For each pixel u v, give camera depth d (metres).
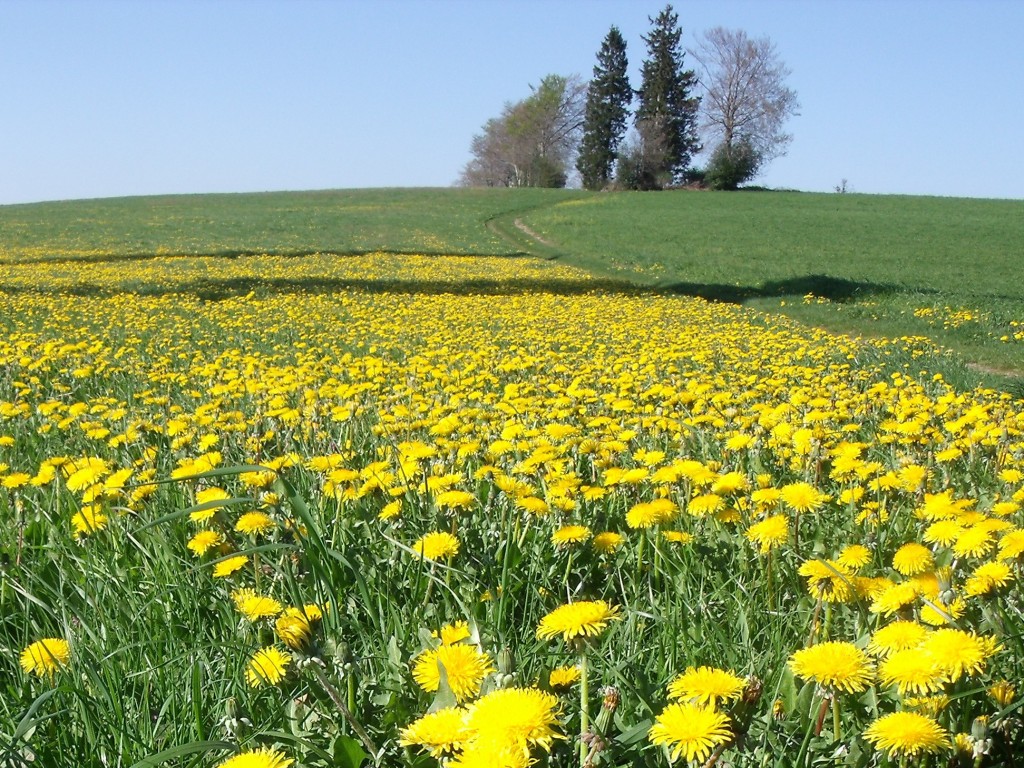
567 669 2.41
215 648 3.05
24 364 10.27
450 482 4.18
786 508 4.13
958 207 66.50
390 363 11.26
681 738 1.83
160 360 11.66
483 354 12.29
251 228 56.00
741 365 11.94
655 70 105.31
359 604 3.45
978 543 2.78
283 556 3.34
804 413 7.09
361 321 18.02
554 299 24.28
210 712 2.65
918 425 5.76
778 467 5.92
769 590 3.39
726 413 6.78
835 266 35.53
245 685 2.69
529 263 39.69
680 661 2.91
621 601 3.59
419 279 31.02
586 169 109.69
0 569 3.56
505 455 5.65
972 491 4.96
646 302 24.44
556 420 7.16
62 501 4.80
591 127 108.81
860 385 10.79
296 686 2.51
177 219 62.16
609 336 15.59
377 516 4.19
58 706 2.64
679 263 37.41
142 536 4.13
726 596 3.49
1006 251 41.28
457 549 3.35
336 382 9.16
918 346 15.79
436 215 66.19
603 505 4.42
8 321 17.06
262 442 5.89
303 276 31.00
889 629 2.22
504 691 1.79
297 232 54.09
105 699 2.63
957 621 2.52
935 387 10.66
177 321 17.70
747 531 3.71
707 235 48.78
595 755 1.89
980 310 22.05
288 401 7.98
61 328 15.95
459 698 2.08
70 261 38.19
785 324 19.69
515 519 4.11
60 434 6.94
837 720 2.26
